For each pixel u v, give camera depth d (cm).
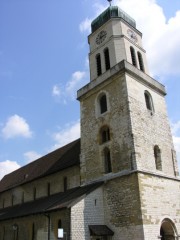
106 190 2605
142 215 2245
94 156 2889
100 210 2527
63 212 2420
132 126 2616
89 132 3064
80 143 3434
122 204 2422
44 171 3706
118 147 2659
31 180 3794
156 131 2894
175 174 2850
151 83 3133
